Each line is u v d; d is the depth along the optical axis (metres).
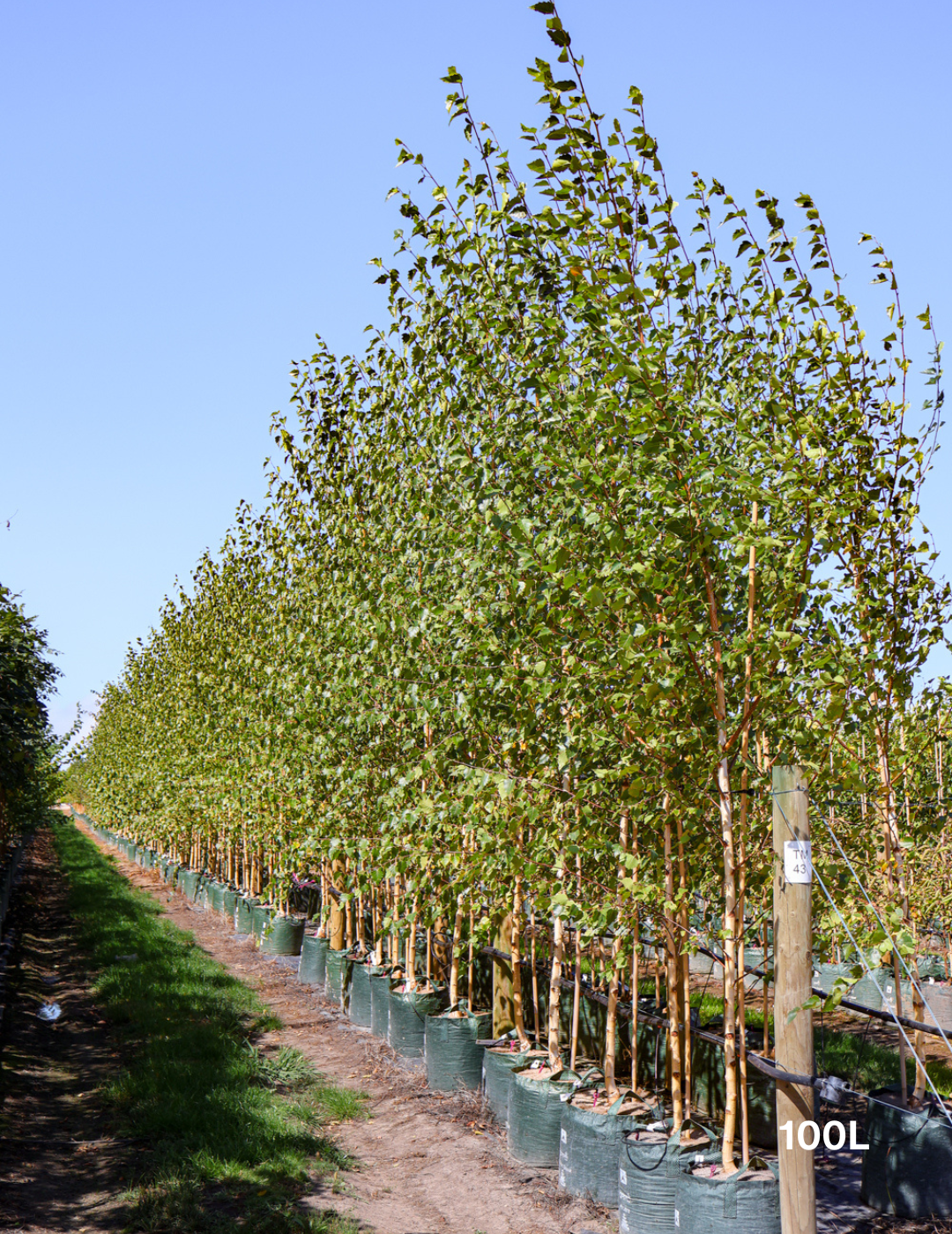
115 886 23.77
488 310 6.91
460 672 6.76
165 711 22.95
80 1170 6.65
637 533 4.83
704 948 6.08
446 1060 8.19
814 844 6.24
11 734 14.12
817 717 5.04
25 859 30.70
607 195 4.99
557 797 5.89
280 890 14.07
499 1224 5.70
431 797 7.02
